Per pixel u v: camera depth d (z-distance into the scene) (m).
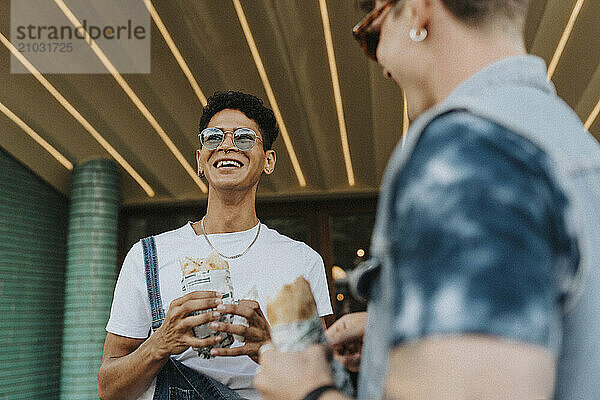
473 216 0.45
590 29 4.63
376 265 0.66
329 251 8.41
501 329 0.41
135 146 6.81
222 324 1.34
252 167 1.63
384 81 5.49
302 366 0.61
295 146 7.11
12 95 5.57
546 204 0.48
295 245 1.66
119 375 1.42
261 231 1.63
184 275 1.52
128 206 8.52
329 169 7.74
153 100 5.87
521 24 0.66
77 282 6.69
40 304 7.22
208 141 1.64
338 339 1.09
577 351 0.53
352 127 6.58
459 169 0.48
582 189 0.52
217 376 1.44
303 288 0.77
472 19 0.64
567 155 0.52
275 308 0.74
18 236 6.84
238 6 4.41
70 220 6.94
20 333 6.78
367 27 0.74
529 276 0.43
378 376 0.63
